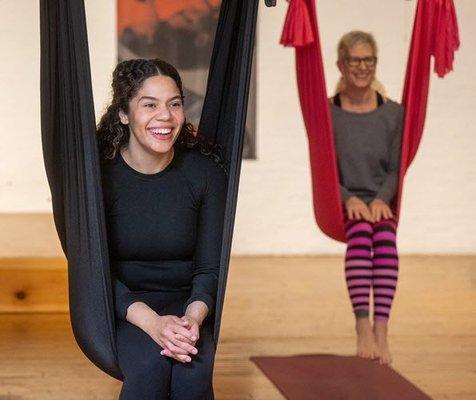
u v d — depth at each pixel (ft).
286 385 12.15
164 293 8.38
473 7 20.77
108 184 8.13
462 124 21.11
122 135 8.23
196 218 8.36
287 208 21.17
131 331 8.00
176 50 20.20
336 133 12.96
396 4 20.58
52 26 7.89
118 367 7.80
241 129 8.07
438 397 11.75
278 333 14.98
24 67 20.63
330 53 20.59
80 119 7.70
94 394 11.76
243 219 21.17
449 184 21.27
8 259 15.44
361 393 11.85
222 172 8.54
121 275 8.27
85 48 7.61
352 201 12.66
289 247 21.35
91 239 7.78
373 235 12.60
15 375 12.50
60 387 12.02
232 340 14.49
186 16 20.17
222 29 8.89
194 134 8.67
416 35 11.87
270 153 20.94
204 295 8.07
